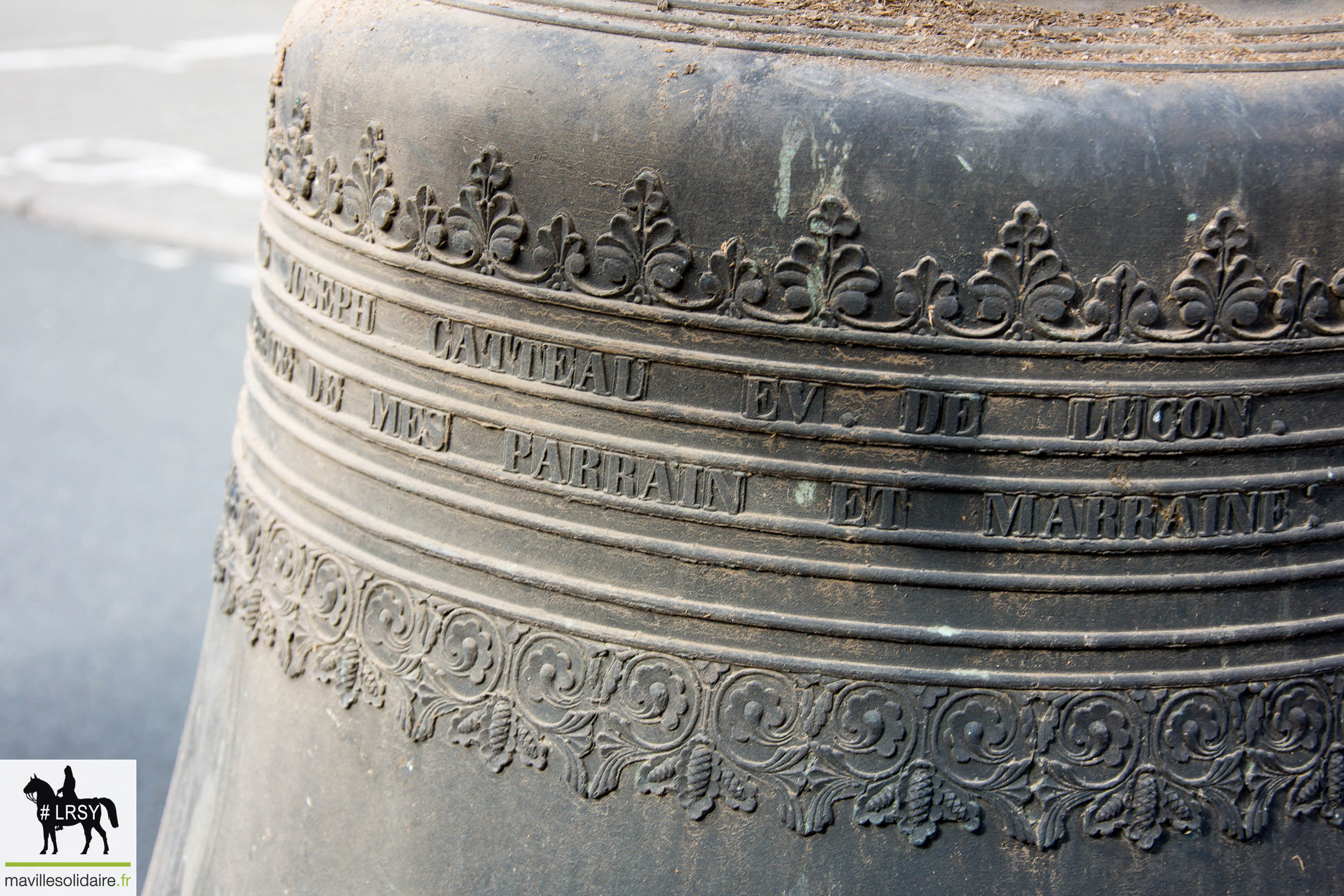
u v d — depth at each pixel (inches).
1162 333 60.0
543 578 64.7
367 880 69.3
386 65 66.1
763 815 63.6
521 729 65.8
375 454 68.6
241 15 491.8
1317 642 64.6
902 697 62.7
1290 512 62.9
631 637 64.0
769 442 61.7
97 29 453.7
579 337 62.5
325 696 71.1
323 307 70.1
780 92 59.8
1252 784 64.0
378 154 65.9
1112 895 63.4
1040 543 61.4
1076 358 60.1
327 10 71.5
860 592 62.5
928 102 59.4
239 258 270.2
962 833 63.1
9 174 303.4
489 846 66.6
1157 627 62.9
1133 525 61.5
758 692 63.2
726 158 59.7
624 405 62.4
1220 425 61.1
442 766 67.5
